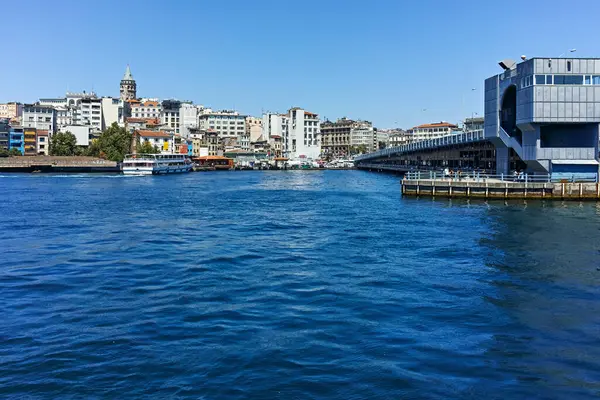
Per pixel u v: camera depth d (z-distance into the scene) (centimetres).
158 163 16188
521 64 6769
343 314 2159
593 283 2652
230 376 1584
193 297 2427
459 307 2253
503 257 3275
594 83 6397
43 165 16650
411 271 2928
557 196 6431
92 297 2450
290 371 1614
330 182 12688
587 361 1694
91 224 4897
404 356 1723
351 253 3453
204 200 7438
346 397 1455
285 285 2634
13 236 4212
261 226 4731
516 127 7250
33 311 2238
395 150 16338
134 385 1533
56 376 1594
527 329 1983
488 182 6738
